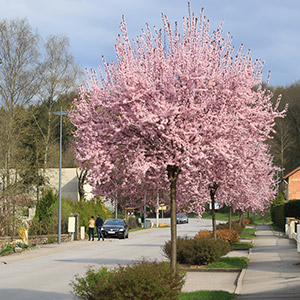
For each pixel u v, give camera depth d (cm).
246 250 2897
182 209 1805
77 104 1395
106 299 948
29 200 3381
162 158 1279
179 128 1277
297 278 1556
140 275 953
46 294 1380
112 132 1305
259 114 1377
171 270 1045
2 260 2423
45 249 3100
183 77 1277
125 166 1351
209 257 1966
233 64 1368
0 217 3203
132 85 1272
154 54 1322
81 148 1333
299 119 8838
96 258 2491
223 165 1459
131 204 1473
